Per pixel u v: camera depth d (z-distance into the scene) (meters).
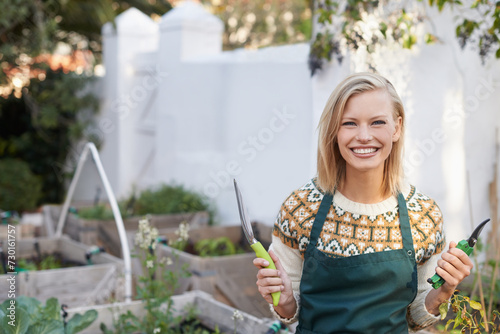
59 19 9.44
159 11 10.41
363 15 3.28
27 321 2.45
